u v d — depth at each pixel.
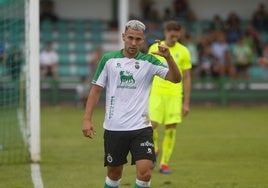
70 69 59.88
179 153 27.70
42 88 54.00
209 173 22.55
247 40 59.12
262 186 20.19
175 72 15.13
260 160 25.69
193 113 48.59
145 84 15.52
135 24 15.25
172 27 22.91
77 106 53.12
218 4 68.25
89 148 29.00
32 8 23.92
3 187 19.78
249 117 45.44
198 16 68.12
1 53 36.81
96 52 53.84
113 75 15.43
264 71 60.38
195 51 57.03
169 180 21.14
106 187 16.05
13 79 32.41
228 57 58.03
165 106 22.78
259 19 65.94
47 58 55.59
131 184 20.30
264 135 34.72
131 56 15.52
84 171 22.72
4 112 35.69
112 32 64.25
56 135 34.25
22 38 32.31
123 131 15.28
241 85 56.62
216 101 56.16
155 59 15.57
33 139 24.52
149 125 15.48
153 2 66.94
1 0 34.66
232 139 32.84
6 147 28.36
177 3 65.56
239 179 21.41
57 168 23.30
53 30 63.22
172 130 22.67
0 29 36.31
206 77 57.06
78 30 63.78
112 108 15.43
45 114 47.03
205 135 34.66
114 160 15.48
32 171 22.58
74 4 66.12
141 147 15.11
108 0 66.50
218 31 60.75
